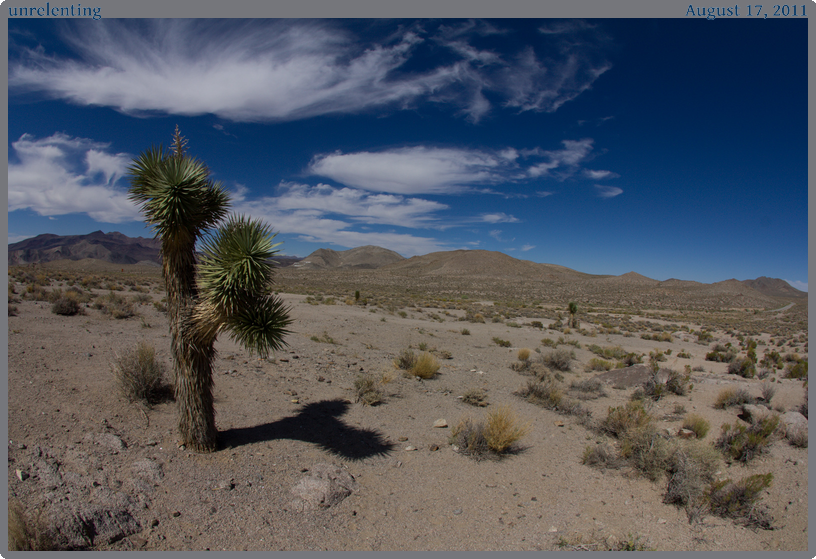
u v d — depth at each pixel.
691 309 88.69
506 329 29.95
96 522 4.16
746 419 9.95
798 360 21.52
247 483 5.33
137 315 15.99
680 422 9.52
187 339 5.54
